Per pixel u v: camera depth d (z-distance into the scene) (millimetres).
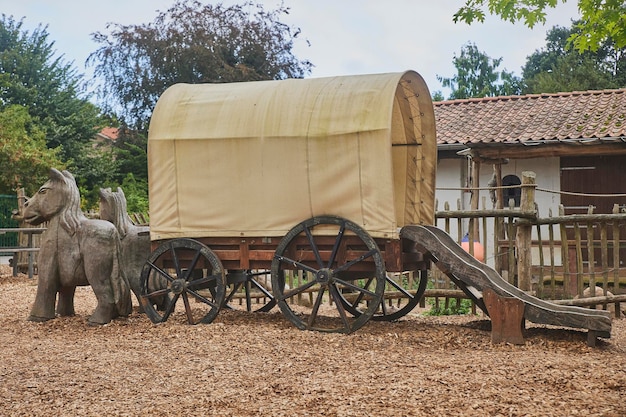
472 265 9633
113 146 41094
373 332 9820
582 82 42625
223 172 10211
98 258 10453
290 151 9875
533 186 11961
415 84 10320
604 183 20203
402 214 11188
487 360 7980
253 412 6012
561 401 6145
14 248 18500
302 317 10891
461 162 21828
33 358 8289
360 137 9500
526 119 21266
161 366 7805
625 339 9984
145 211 33156
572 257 14711
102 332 9930
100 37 38469
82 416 6004
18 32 44719
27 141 33156
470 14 9836
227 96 10484
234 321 10688
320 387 6734
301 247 10039
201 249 10320
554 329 10086
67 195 10805
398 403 6145
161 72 37625
